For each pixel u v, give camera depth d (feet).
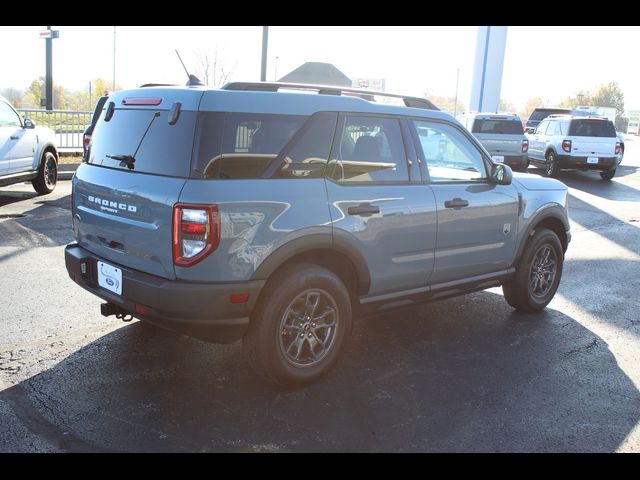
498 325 17.58
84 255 13.71
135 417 11.61
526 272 17.99
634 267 24.99
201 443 10.81
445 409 12.34
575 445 11.11
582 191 50.06
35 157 35.27
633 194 49.42
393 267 14.24
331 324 13.29
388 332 16.72
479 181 16.44
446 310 18.89
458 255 15.74
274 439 11.01
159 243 11.64
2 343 14.89
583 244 29.35
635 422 12.02
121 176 12.58
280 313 12.25
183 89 12.17
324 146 12.88
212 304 11.43
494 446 11.00
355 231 13.17
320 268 12.83
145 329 16.14
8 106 33.68
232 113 11.79
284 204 12.03
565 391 13.33
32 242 25.02
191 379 13.29
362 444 10.93
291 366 12.71
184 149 11.60
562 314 18.80
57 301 18.10
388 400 12.65
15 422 11.27
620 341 16.56
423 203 14.56
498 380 13.80
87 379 13.12
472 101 93.76
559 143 57.16
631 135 195.93
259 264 11.78
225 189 11.38
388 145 14.24
